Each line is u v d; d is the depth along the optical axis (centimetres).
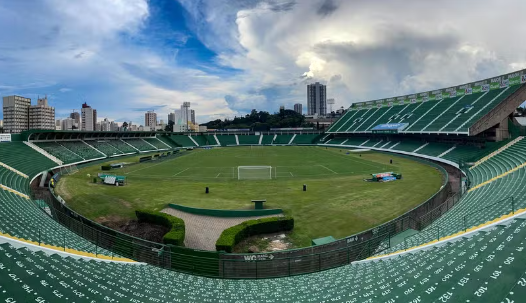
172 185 4581
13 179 4366
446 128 7400
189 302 1233
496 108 6369
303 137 14550
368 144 10806
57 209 3153
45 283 1166
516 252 1250
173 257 1886
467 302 968
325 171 5781
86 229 2417
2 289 1043
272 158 8156
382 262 1723
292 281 1648
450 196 3666
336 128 13138
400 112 10488
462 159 6006
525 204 2134
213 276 1772
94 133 9581
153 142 12175
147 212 2798
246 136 15138
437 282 1170
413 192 3884
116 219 2959
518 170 3444
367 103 12962
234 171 5938
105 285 1291
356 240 2178
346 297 1209
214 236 2497
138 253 2052
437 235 2027
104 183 4722
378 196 3700
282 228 2559
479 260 1273
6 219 2231
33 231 2055
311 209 3184
